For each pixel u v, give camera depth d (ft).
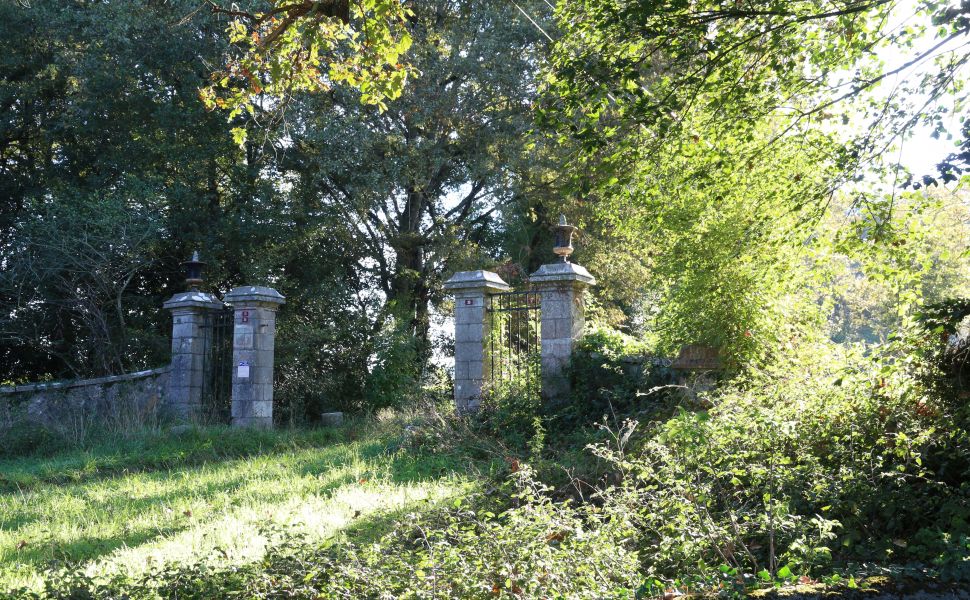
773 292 30.53
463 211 78.02
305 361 61.26
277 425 51.24
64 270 57.06
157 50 60.18
